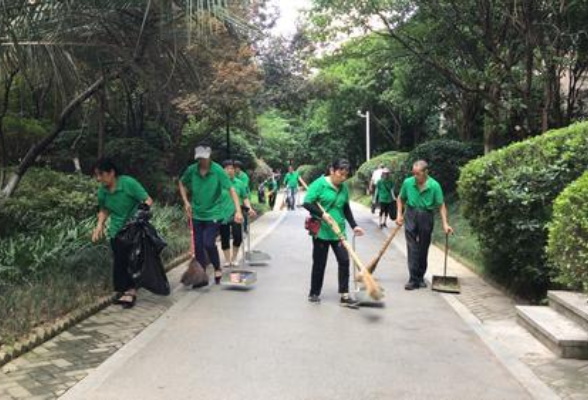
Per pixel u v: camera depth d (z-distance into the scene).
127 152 16.09
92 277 8.02
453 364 5.54
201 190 8.83
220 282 9.16
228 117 18.89
